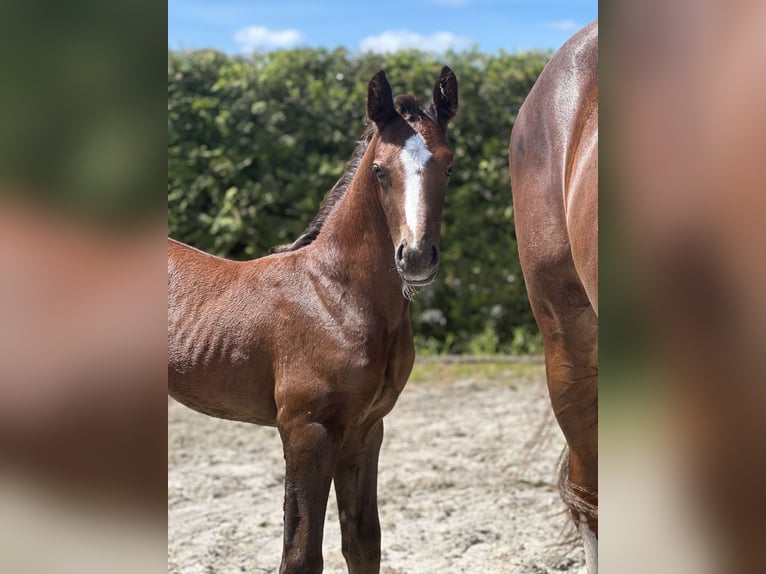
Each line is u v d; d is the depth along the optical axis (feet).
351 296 8.32
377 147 8.21
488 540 11.32
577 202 7.55
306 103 23.41
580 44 8.63
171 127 22.94
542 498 12.94
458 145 23.77
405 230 7.73
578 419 8.60
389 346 8.46
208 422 18.13
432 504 12.71
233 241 23.17
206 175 23.08
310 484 8.04
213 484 13.85
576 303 8.27
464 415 17.98
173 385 9.03
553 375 8.70
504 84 23.84
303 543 7.98
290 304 8.46
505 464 14.67
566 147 8.19
